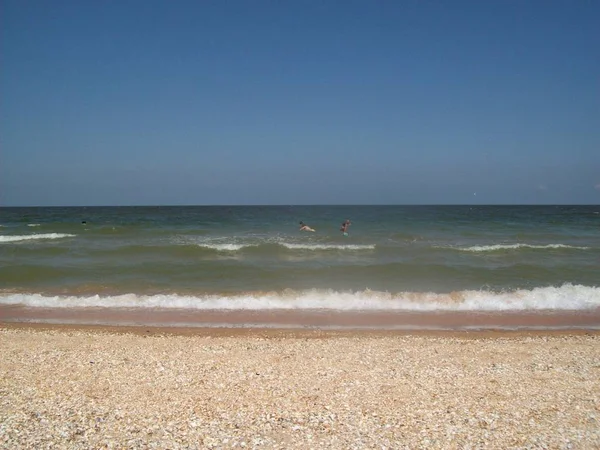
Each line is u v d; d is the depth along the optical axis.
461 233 34.19
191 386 7.84
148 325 12.23
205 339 10.86
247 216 61.56
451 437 6.07
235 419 6.57
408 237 30.62
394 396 7.44
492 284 16.86
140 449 5.71
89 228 36.75
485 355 9.70
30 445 5.78
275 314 13.37
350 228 38.62
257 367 8.84
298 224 43.25
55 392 7.55
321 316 13.19
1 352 9.72
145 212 81.69
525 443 5.93
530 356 9.66
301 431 6.21
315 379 8.20
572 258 22.28
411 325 12.41
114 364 8.98
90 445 5.80
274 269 19.14
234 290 15.80
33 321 12.62
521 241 29.25
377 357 9.52
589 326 12.46
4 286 16.36
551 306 14.35
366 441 5.95
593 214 69.62
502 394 7.56
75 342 10.52
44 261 20.86
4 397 7.31
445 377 8.34
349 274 18.38
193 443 5.88
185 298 14.62
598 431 6.28
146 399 7.28
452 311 13.83
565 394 7.59
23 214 71.69
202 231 34.16
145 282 16.97
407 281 17.34
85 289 15.98
